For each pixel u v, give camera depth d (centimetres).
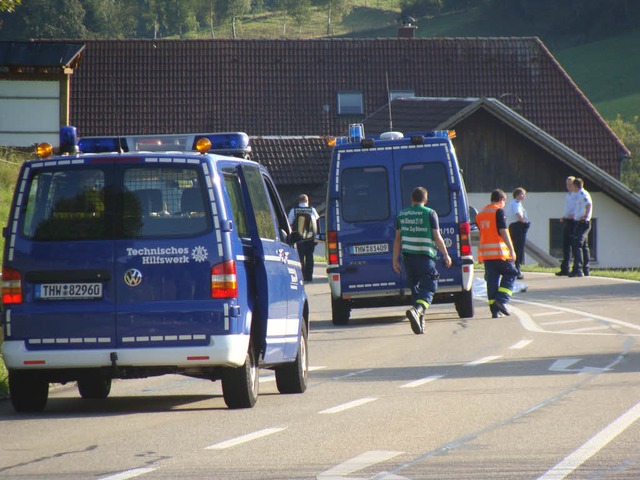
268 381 4825
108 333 3694
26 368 3722
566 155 18550
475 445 3041
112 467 2797
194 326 3684
